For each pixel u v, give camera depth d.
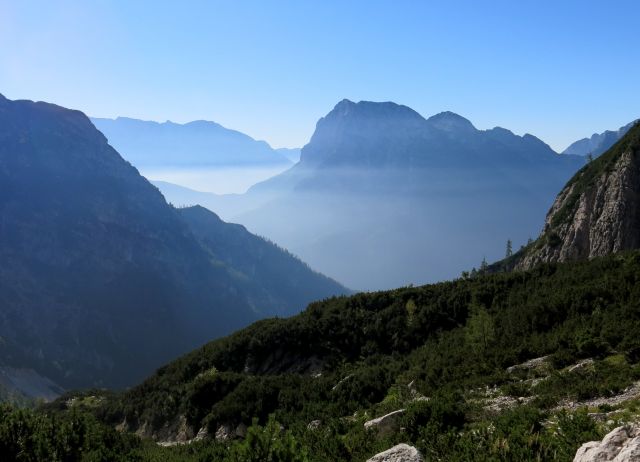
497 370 32.25
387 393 37.03
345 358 54.91
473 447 16.97
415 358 43.72
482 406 25.33
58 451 22.22
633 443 11.24
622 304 36.66
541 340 35.16
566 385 25.39
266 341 62.50
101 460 22.47
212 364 63.22
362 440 22.80
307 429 28.47
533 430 18.28
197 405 49.72
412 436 21.39
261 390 45.47
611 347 29.56
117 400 68.19
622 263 49.66
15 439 21.73
